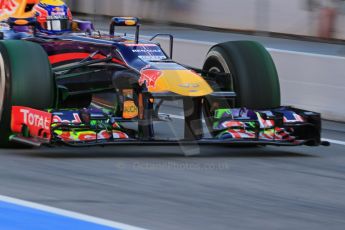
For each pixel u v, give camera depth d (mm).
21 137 26906
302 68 39656
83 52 30656
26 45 28062
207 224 19734
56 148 28609
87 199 21484
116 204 21125
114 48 29047
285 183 24594
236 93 29484
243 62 29656
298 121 28281
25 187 22500
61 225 19141
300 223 20219
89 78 30656
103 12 65062
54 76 28391
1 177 23609
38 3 32750
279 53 40688
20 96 27281
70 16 33188
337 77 38188
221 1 59250
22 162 25875
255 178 25062
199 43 43250
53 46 31297
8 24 31734
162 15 62344
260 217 20594
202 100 27438
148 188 23031
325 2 53250
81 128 26078
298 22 54844
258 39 54594
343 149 31125
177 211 20781
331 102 38438
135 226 19234
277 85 29906
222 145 30750
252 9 57312
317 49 48719
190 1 61156
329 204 22281
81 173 24547
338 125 37219
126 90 27766
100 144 25656
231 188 23547
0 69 27609
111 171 25000
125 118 27344
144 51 29000
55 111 26297
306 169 26906
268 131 27906
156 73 27203
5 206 20500
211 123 28312
